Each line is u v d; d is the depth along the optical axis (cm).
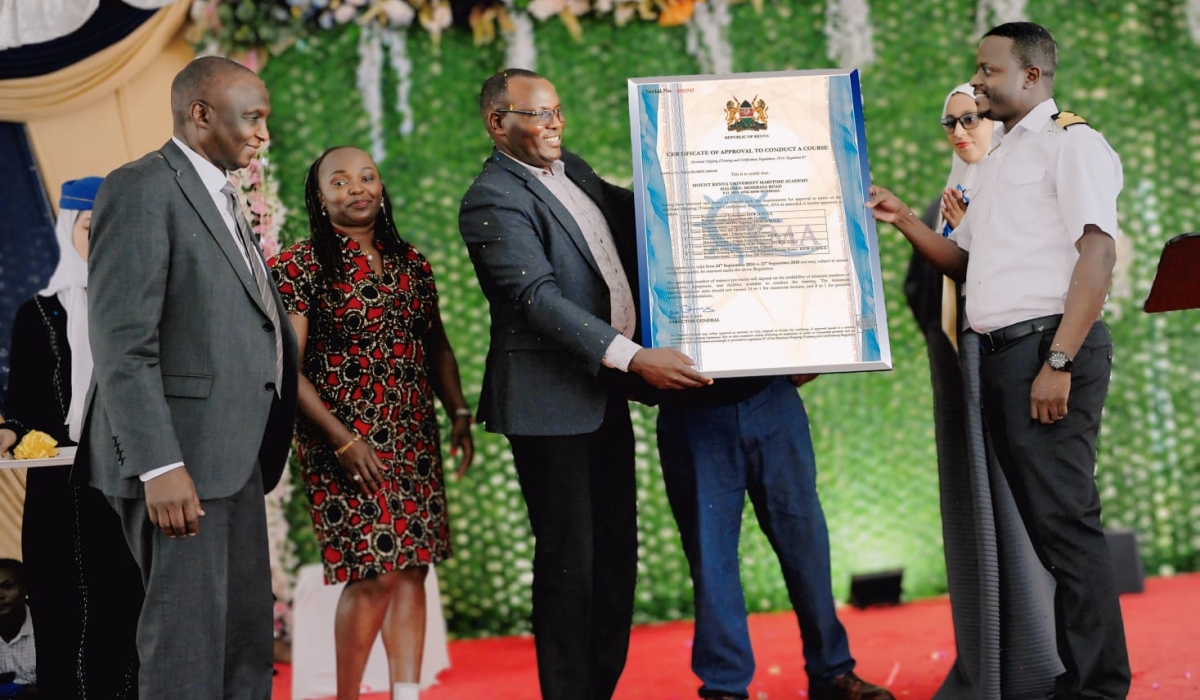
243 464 276
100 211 268
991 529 304
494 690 401
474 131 499
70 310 357
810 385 505
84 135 475
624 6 496
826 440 503
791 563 346
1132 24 502
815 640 346
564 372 318
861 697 338
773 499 345
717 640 338
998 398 303
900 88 503
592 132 499
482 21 496
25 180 477
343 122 495
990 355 305
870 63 503
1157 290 280
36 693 345
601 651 334
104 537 327
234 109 281
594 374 309
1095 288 285
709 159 321
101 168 475
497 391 323
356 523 339
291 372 296
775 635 449
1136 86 502
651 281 315
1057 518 296
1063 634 301
